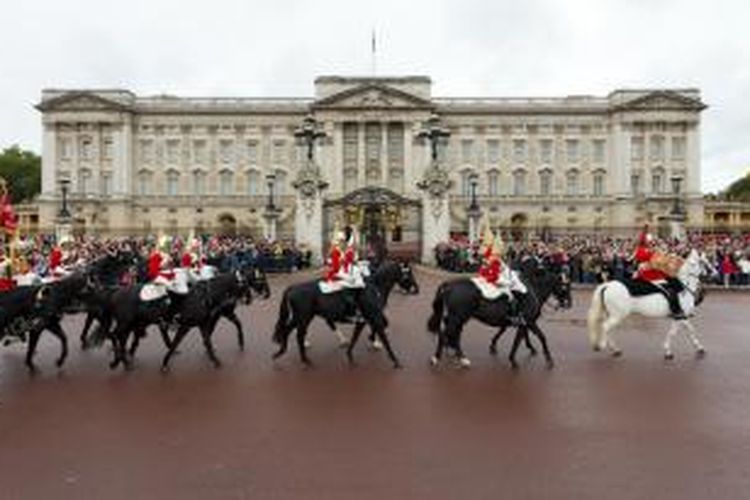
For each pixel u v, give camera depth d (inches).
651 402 669.9
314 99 5137.8
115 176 5049.2
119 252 1200.8
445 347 944.3
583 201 5191.9
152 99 5182.1
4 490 462.9
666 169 5098.4
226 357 914.7
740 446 539.5
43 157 5064.0
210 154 5196.9
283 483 470.3
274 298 1668.3
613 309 910.4
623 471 488.7
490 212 5177.2
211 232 4648.1
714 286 1956.2
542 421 609.3
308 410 650.2
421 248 2541.8
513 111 5196.9
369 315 854.5
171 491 458.6
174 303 838.5
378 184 5032.0
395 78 5064.0
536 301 852.6
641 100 5068.9
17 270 958.4
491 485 464.8
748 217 4997.5
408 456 521.7
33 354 888.3
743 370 813.9
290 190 5162.4
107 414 640.4
